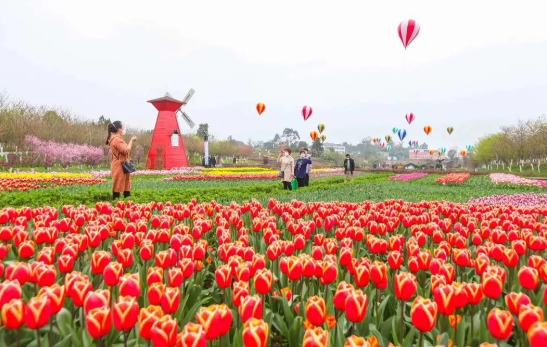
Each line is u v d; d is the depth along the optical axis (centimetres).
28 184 1393
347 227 538
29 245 393
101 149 4591
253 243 559
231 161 9288
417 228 578
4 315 224
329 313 323
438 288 264
